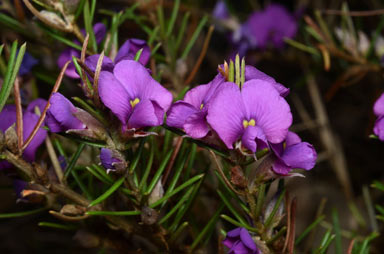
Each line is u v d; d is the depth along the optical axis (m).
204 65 0.43
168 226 0.23
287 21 0.34
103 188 0.23
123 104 0.19
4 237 0.40
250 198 0.20
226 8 0.36
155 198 0.21
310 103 0.45
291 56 0.35
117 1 0.30
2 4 0.27
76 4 0.23
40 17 0.23
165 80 0.26
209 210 0.28
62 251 0.38
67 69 0.23
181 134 0.20
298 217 0.39
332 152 0.36
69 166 0.22
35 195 0.22
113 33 0.24
